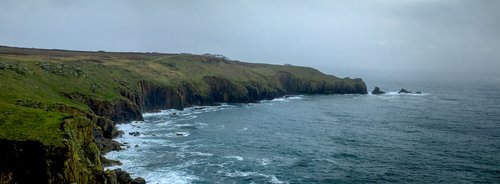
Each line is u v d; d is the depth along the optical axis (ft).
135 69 511.81
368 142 322.96
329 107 564.71
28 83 297.33
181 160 249.14
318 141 323.98
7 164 146.41
